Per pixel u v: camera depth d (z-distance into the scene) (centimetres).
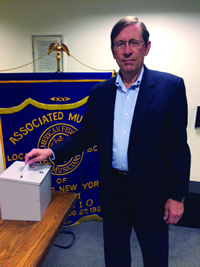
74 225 180
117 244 112
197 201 180
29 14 208
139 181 92
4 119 150
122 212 108
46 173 103
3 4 208
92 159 167
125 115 92
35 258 77
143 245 104
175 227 187
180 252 159
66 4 201
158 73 91
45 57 216
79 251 159
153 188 93
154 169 91
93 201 178
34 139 155
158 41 198
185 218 186
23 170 100
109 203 105
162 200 97
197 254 157
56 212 104
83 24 204
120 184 100
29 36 213
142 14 194
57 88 148
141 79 89
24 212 97
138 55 84
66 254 156
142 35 83
